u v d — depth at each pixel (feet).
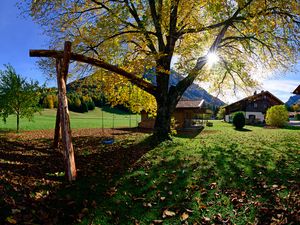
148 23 37.91
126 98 47.83
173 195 16.93
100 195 17.04
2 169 21.07
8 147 36.37
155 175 21.29
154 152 31.65
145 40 36.86
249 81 42.04
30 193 16.44
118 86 43.60
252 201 15.61
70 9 36.68
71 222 13.38
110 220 13.71
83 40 36.01
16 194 15.71
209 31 37.37
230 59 45.52
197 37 40.86
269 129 94.02
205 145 37.11
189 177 20.47
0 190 15.64
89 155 32.35
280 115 107.14
